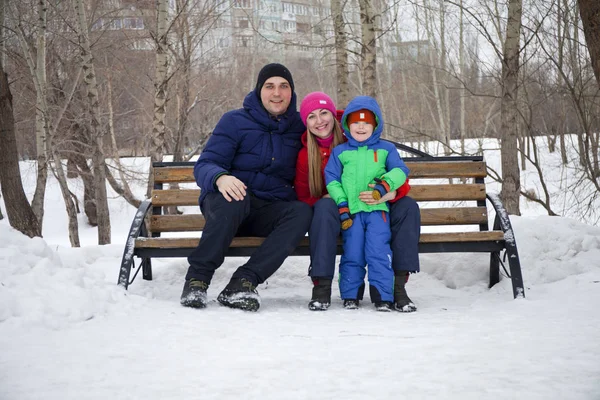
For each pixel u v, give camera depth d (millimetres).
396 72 29047
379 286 3762
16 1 11273
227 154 4125
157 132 10281
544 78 13195
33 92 14469
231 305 3691
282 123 4203
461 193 4703
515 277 3977
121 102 20516
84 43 10531
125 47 16312
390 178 3850
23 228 7367
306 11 28672
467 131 28141
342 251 4102
